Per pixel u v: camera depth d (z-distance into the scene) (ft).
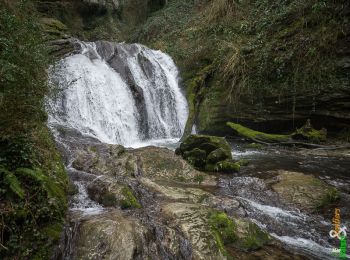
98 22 62.54
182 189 19.21
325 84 32.07
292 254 13.88
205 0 56.24
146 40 60.49
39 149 15.47
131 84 39.91
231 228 14.29
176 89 44.24
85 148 23.31
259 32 39.14
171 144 35.63
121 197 16.14
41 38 23.35
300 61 33.53
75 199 16.14
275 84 35.09
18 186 11.63
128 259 11.39
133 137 38.09
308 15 34.17
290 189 20.25
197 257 12.22
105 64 41.06
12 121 13.96
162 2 70.18
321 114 32.78
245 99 36.96
